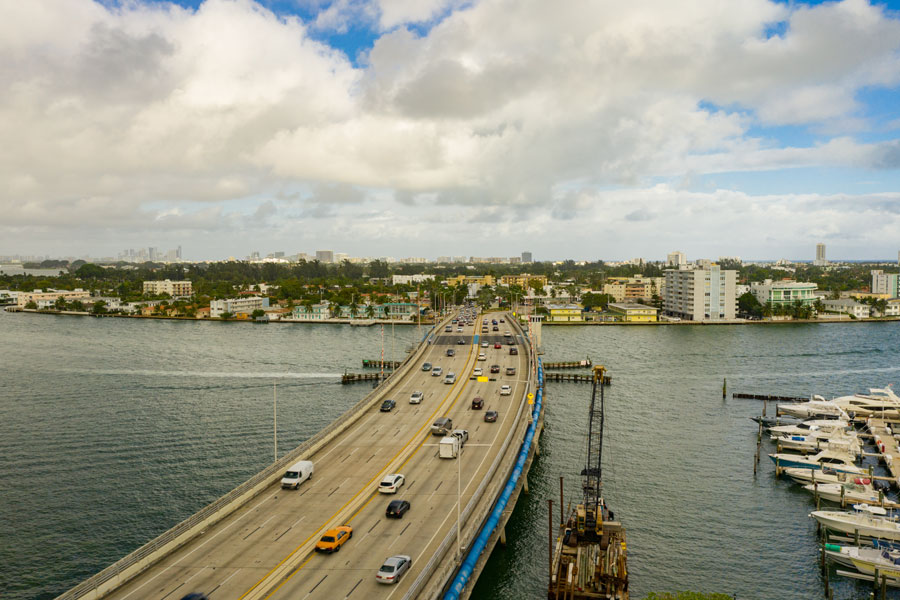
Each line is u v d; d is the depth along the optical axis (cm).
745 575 6475
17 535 6981
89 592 4469
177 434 10731
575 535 6600
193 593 4503
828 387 15388
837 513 7362
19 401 13088
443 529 5753
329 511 6150
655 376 16838
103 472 8881
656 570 6525
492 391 11406
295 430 11056
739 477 9144
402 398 10931
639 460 9844
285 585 4741
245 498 6378
